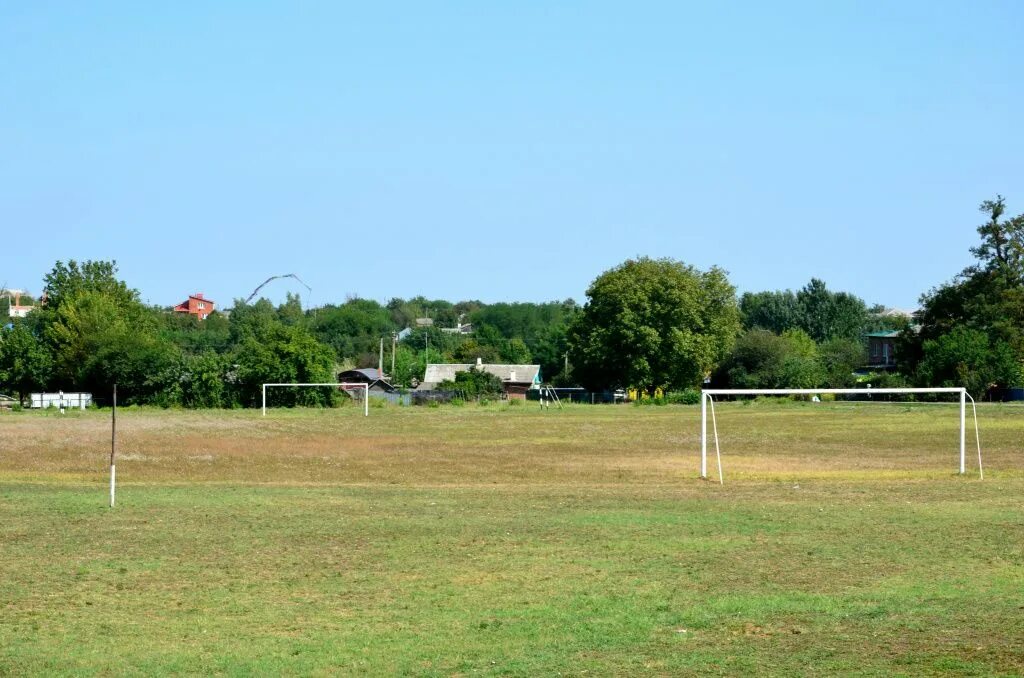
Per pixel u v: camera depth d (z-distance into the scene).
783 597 19.42
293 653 16.06
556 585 20.77
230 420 87.88
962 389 43.56
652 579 21.27
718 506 32.84
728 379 147.88
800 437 66.88
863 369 171.25
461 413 102.94
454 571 22.20
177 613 18.67
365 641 16.72
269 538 26.44
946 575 21.30
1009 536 26.17
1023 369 120.56
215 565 22.91
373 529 27.91
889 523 28.72
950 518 29.64
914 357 137.88
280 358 113.81
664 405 120.94
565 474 44.56
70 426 77.19
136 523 29.03
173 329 188.25
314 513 31.17
